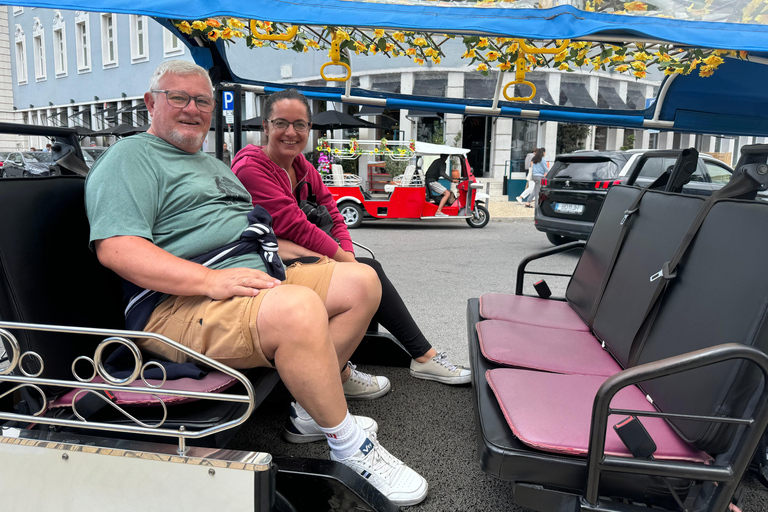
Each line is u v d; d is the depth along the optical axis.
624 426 1.22
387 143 9.67
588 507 1.26
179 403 1.40
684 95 3.14
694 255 1.63
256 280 1.51
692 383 1.38
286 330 1.43
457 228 10.16
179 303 1.58
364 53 2.93
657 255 1.89
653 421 1.44
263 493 1.22
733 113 3.21
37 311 1.40
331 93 3.21
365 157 10.48
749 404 1.22
